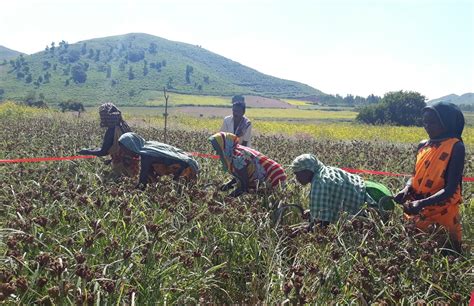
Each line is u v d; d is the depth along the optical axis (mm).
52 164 8789
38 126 18031
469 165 10320
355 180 5926
